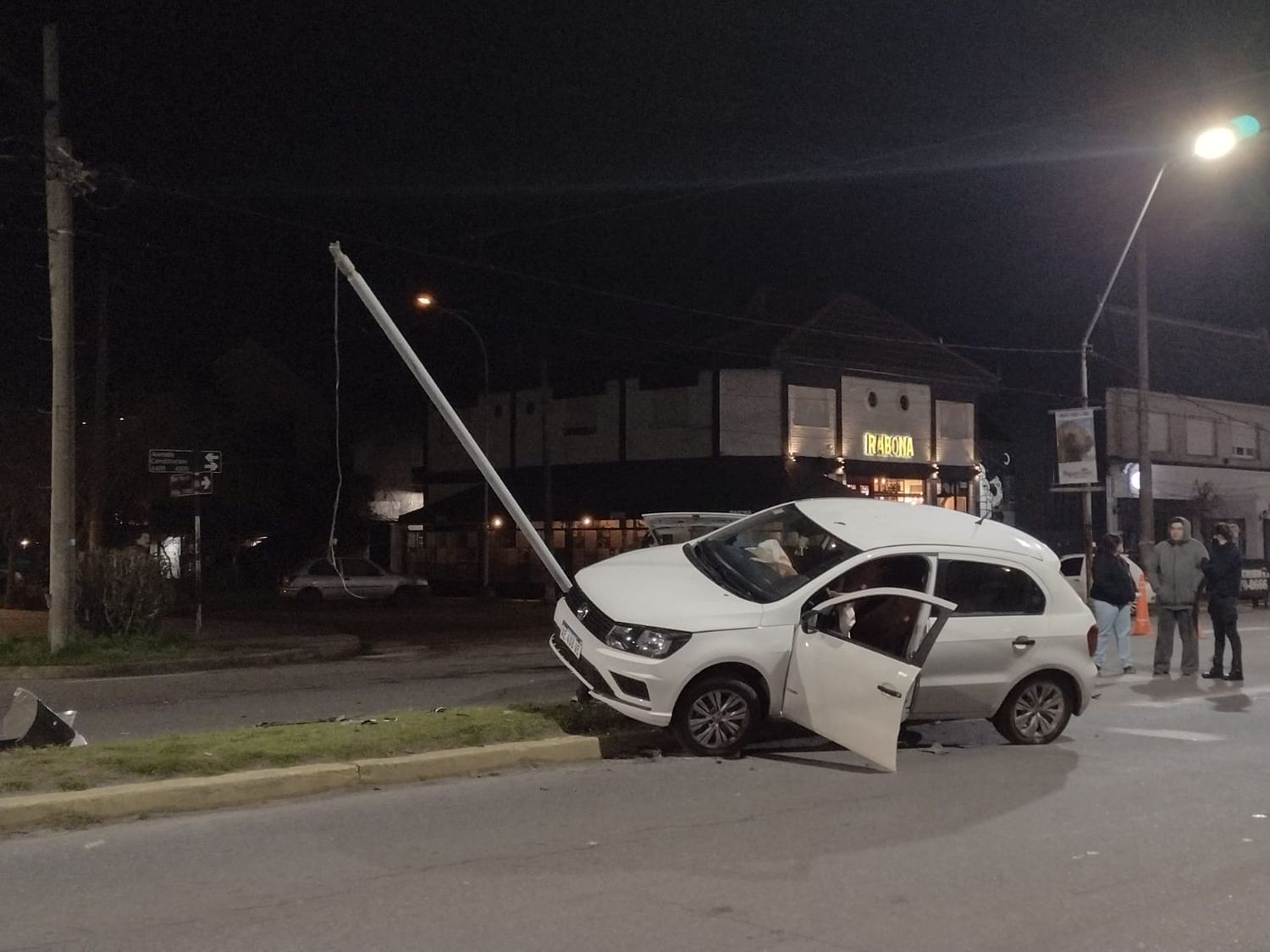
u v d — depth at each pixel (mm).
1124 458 41781
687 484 33750
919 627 9258
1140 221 24281
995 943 5281
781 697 9070
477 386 40906
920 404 38344
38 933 5254
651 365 35531
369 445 45938
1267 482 46469
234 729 9766
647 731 9367
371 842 6738
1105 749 9914
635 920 5504
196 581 19484
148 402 34969
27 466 28078
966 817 7512
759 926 5445
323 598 32969
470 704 12297
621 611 9102
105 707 12164
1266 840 7066
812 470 34438
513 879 6102
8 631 20953
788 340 34438
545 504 33125
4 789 7109
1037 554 10164
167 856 6434
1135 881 6242
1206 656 18000
